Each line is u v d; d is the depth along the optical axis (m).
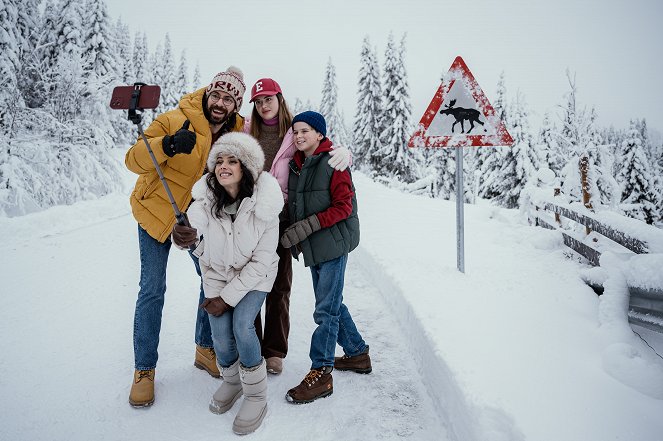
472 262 4.95
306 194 2.84
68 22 25.03
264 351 3.11
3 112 14.89
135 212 2.73
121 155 25.08
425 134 4.30
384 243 5.89
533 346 2.83
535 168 24.03
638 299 3.19
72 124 15.95
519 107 24.67
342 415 2.60
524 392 2.28
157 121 2.70
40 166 14.09
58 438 2.35
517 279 4.21
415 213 8.81
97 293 4.65
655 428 2.04
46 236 7.54
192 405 2.69
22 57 17.05
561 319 3.27
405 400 2.76
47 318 3.98
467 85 4.27
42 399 2.70
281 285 3.14
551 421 2.04
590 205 5.79
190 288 4.82
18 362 3.16
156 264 2.73
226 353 2.57
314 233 2.78
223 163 2.42
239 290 2.45
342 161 2.79
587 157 5.84
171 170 2.71
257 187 2.50
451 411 2.41
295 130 2.87
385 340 3.56
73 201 14.69
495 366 2.54
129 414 2.57
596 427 2.03
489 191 27.56
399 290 3.91
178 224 2.34
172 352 3.34
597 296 3.73
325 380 2.77
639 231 3.72
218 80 2.85
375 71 31.95
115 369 3.08
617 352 2.56
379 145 30.00
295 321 3.98
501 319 3.24
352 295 4.61
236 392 2.68
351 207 2.80
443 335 2.94
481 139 4.27
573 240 5.12
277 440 2.36
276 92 3.10
